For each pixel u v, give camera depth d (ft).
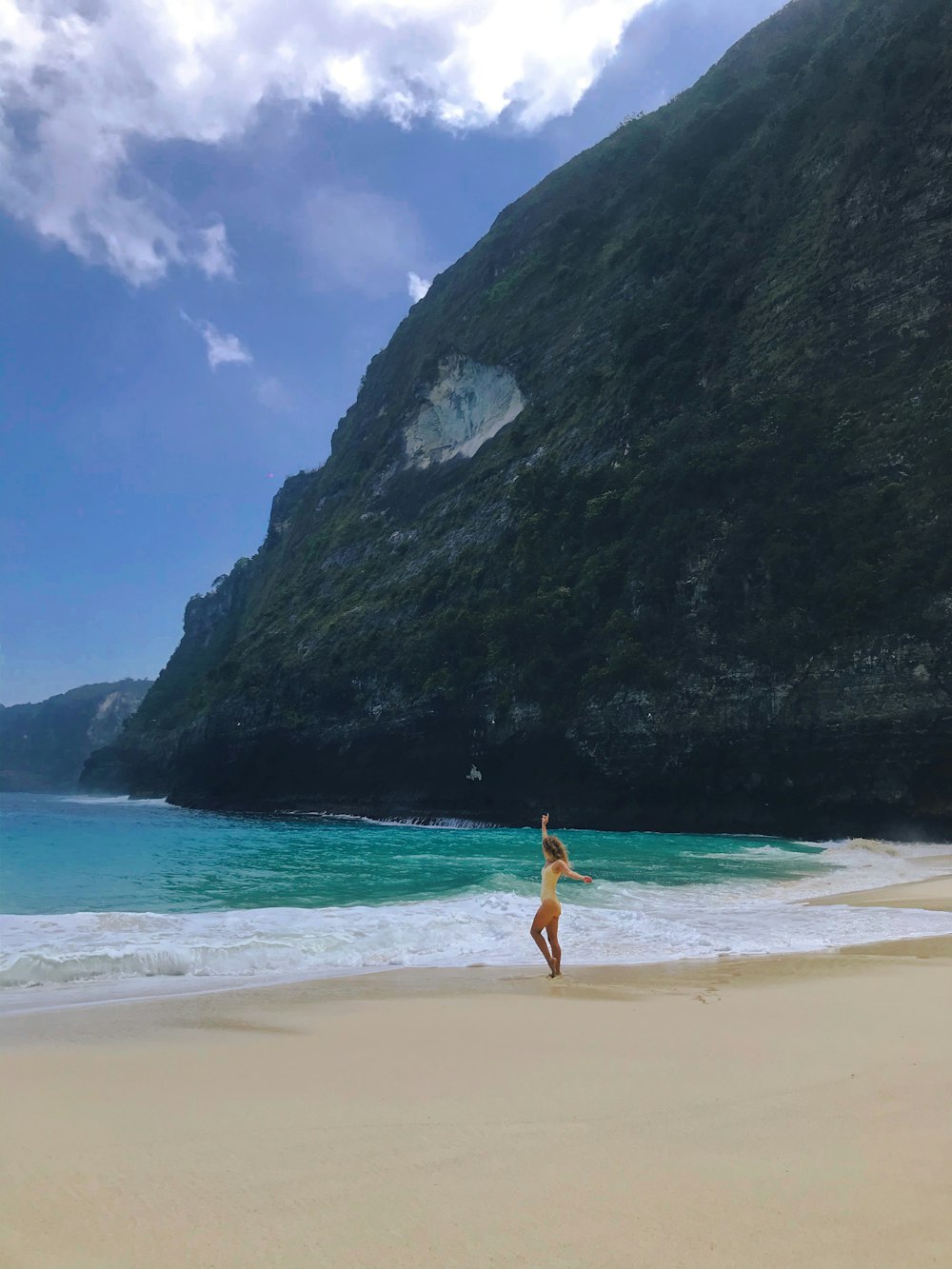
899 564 101.09
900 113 134.31
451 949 32.09
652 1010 20.39
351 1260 8.09
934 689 94.43
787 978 24.58
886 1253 8.04
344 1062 15.85
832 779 103.45
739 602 115.34
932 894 48.55
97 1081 14.55
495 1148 11.09
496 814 139.74
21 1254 8.16
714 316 155.94
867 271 129.49
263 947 29.40
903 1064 14.92
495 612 153.79
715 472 126.11
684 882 57.67
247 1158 10.85
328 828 128.57
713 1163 10.38
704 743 113.91
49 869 63.57
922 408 112.16
